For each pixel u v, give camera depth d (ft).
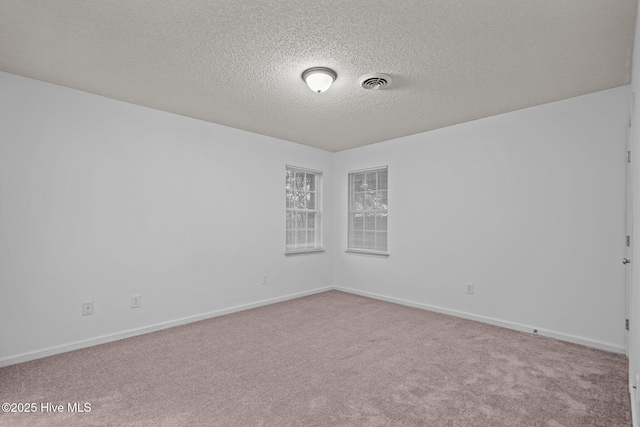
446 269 13.24
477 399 6.88
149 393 7.12
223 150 13.28
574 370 8.19
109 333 10.28
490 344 9.91
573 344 9.93
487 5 5.88
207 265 12.75
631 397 6.64
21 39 6.96
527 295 11.07
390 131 13.98
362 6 5.91
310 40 7.02
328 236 17.78
